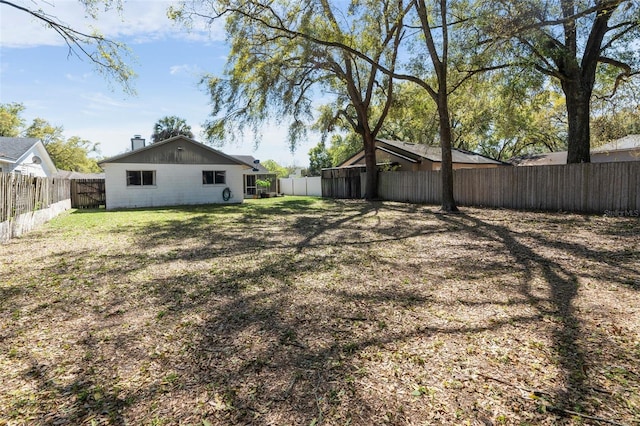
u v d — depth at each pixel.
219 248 6.55
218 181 18.41
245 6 11.34
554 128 24.98
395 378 2.18
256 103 15.15
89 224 10.15
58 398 2.04
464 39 11.39
